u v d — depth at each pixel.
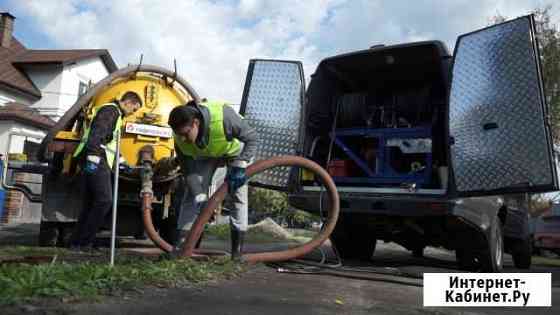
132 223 6.46
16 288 2.44
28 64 20.17
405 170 5.45
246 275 3.86
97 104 6.11
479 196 4.61
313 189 5.47
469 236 5.12
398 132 5.37
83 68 21.86
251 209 26.14
